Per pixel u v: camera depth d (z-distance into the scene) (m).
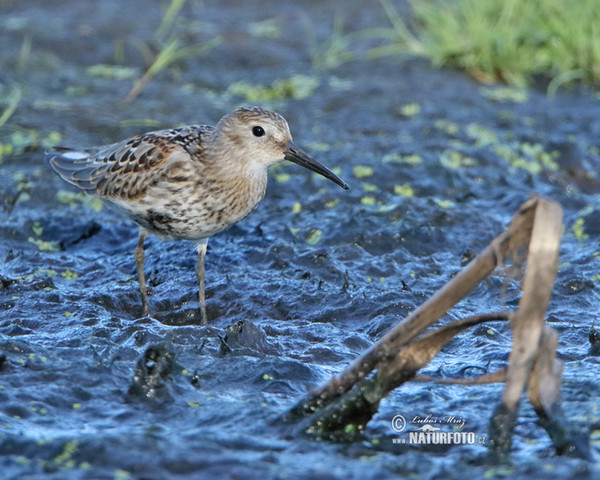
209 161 11.91
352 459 8.08
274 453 8.09
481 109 19.03
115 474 7.54
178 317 12.09
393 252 13.73
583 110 19.30
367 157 16.81
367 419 8.57
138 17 23.44
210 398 9.12
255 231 14.54
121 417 8.73
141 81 19.73
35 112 17.80
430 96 19.50
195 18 23.70
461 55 20.94
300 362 9.90
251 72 20.67
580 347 10.77
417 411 9.01
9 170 15.94
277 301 12.19
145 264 13.60
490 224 14.65
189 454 7.87
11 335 10.77
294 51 21.78
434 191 16.16
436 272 13.25
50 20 22.72
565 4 21.11
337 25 23.20
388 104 19.06
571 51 20.70
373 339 11.20
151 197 12.02
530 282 7.70
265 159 12.19
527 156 17.42
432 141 17.58
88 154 13.55
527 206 7.65
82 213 15.15
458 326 8.16
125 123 17.53
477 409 9.09
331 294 12.24
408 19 23.33
